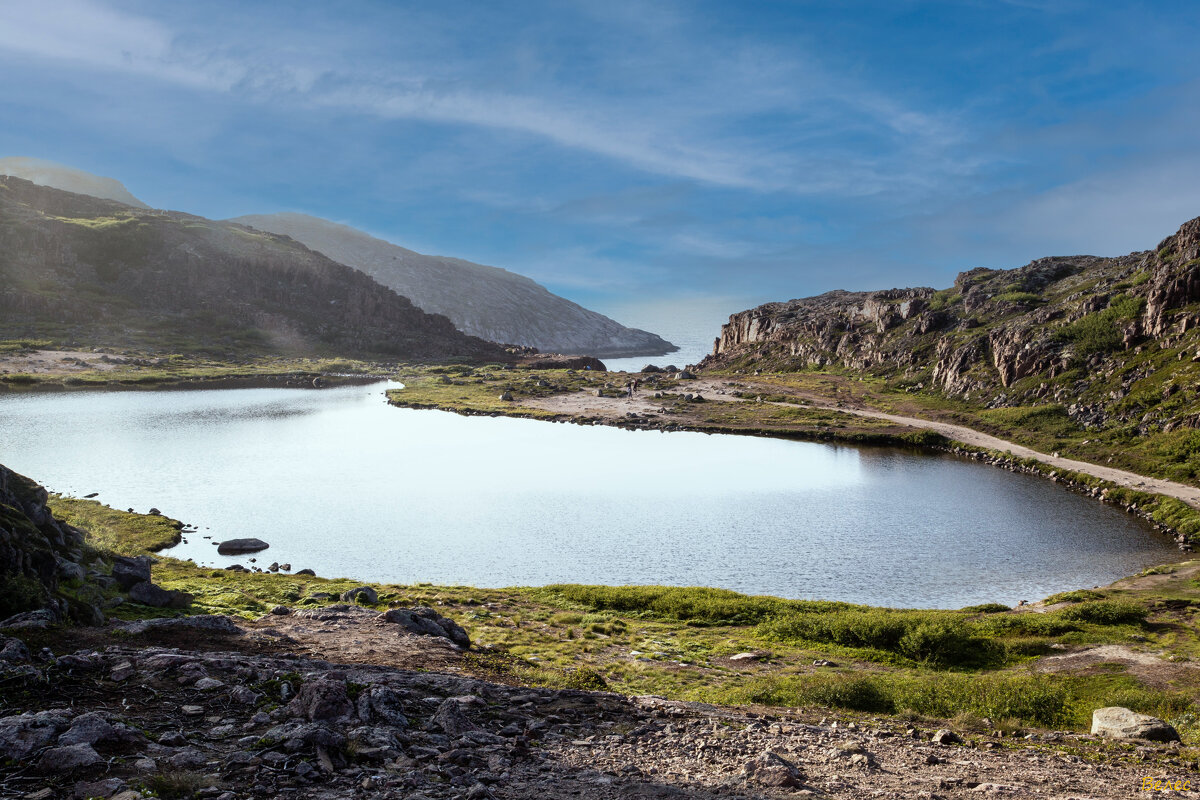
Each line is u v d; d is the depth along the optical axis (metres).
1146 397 153.50
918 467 160.75
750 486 145.00
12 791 11.98
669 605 64.88
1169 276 175.12
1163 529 104.69
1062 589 82.12
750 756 18.34
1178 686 39.06
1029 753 21.05
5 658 19.06
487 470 158.88
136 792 12.02
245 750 14.81
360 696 18.30
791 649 50.84
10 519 36.09
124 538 93.25
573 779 15.63
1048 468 145.88
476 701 20.94
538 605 64.81
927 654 48.28
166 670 19.81
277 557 94.56
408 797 13.41
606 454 180.12
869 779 17.19
